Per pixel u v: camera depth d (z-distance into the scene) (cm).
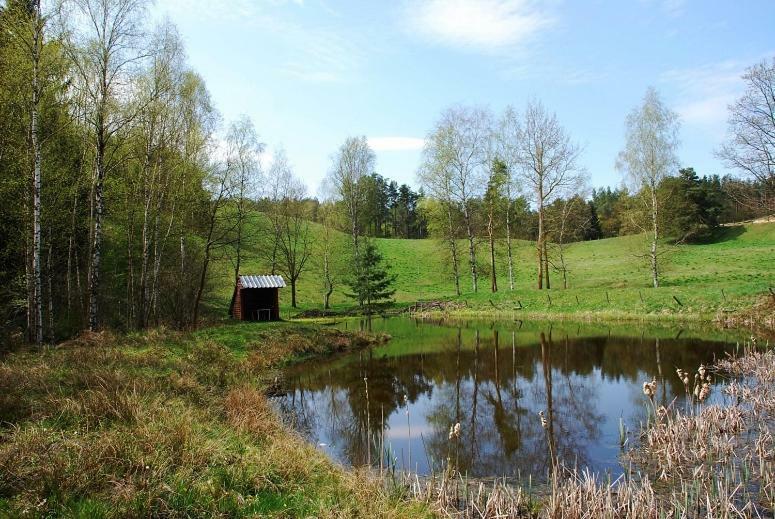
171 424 817
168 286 2695
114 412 848
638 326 2827
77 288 2539
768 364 1580
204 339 2048
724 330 2505
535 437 1099
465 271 6116
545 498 771
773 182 2716
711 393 1373
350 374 1883
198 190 2606
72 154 2284
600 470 888
